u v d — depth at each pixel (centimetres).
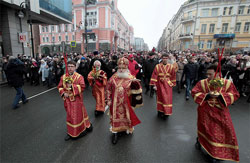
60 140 305
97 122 386
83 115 316
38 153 266
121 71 283
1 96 625
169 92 402
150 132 335
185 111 464
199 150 274
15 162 244
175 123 381
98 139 308
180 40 3638
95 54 528
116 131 288
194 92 256
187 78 586
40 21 1702
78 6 3691
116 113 285
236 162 241
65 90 293
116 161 245
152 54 639
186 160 248
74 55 1247
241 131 348
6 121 393
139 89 286
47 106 507
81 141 301
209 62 720
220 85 223
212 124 236
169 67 408
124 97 281
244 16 2733
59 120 399
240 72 618
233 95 224
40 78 1057
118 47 4766
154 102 550
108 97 291
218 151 229
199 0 2936
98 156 257
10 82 473
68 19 1831
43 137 317
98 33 3688
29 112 454
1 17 1141
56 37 4072
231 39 2870
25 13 1252
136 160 247
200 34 3056
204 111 246
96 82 410
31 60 902
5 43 1178
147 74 650
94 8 3675
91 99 584
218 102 233
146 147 281
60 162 243
